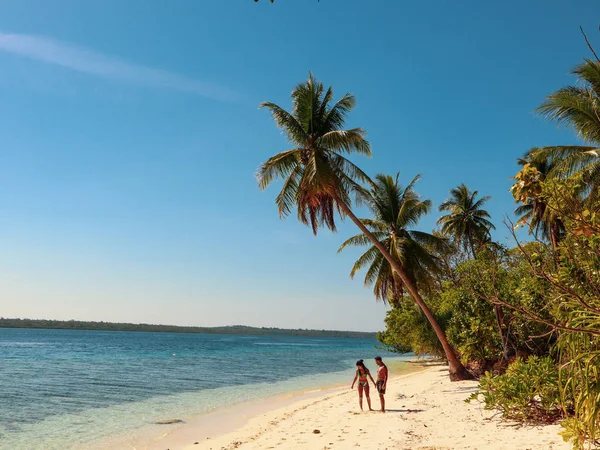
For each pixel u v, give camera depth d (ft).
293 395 77.77
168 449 40.47
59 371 117.80
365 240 88.53
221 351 255.29
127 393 79.41
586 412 14.23
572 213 14.76
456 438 30.83
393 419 41.52
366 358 201.16
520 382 33.78
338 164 72.13
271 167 69.97
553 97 57.47
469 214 127.95
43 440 44.55
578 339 14.73
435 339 100.63
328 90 74.18
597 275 15.46
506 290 54.39
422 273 86.28
